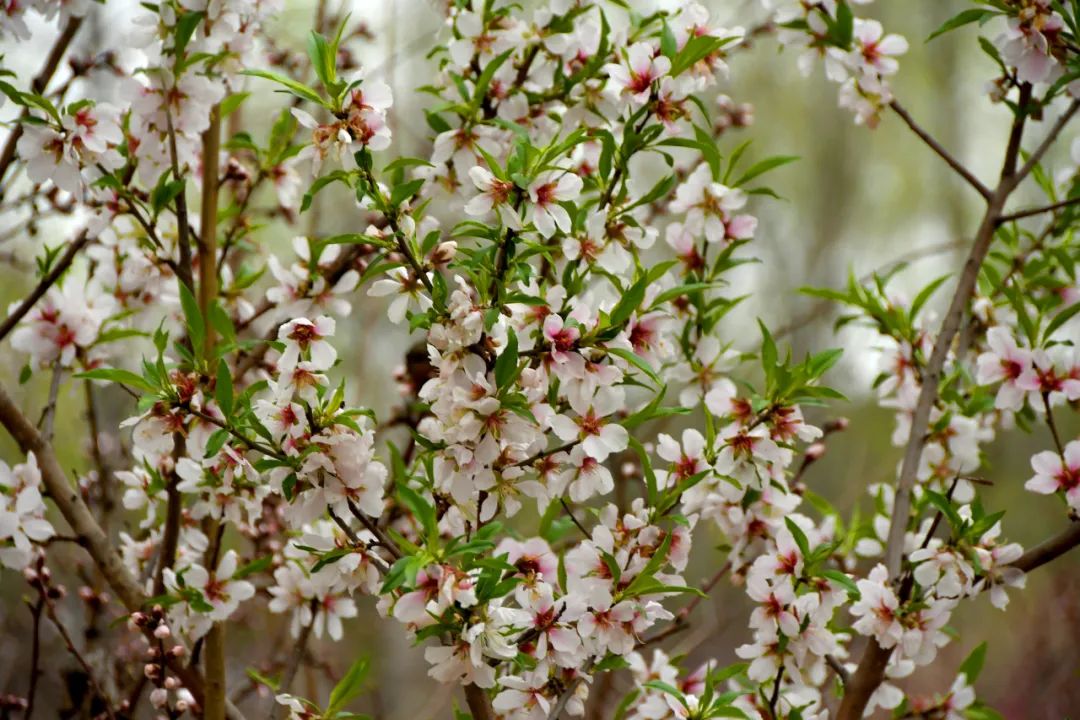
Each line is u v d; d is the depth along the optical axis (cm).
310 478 250
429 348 250
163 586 268
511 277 251
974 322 282
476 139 262
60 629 270
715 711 256
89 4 270
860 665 264
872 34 277
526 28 267
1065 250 286
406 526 276
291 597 269
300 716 257
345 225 319
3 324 270
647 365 249
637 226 258
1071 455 260
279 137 279
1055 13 266
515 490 252
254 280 276
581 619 252
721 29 263
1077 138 275
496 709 255
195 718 276
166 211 279
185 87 267
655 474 258
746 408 261
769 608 259
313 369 251
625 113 263
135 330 272
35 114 266
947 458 278
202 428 257
